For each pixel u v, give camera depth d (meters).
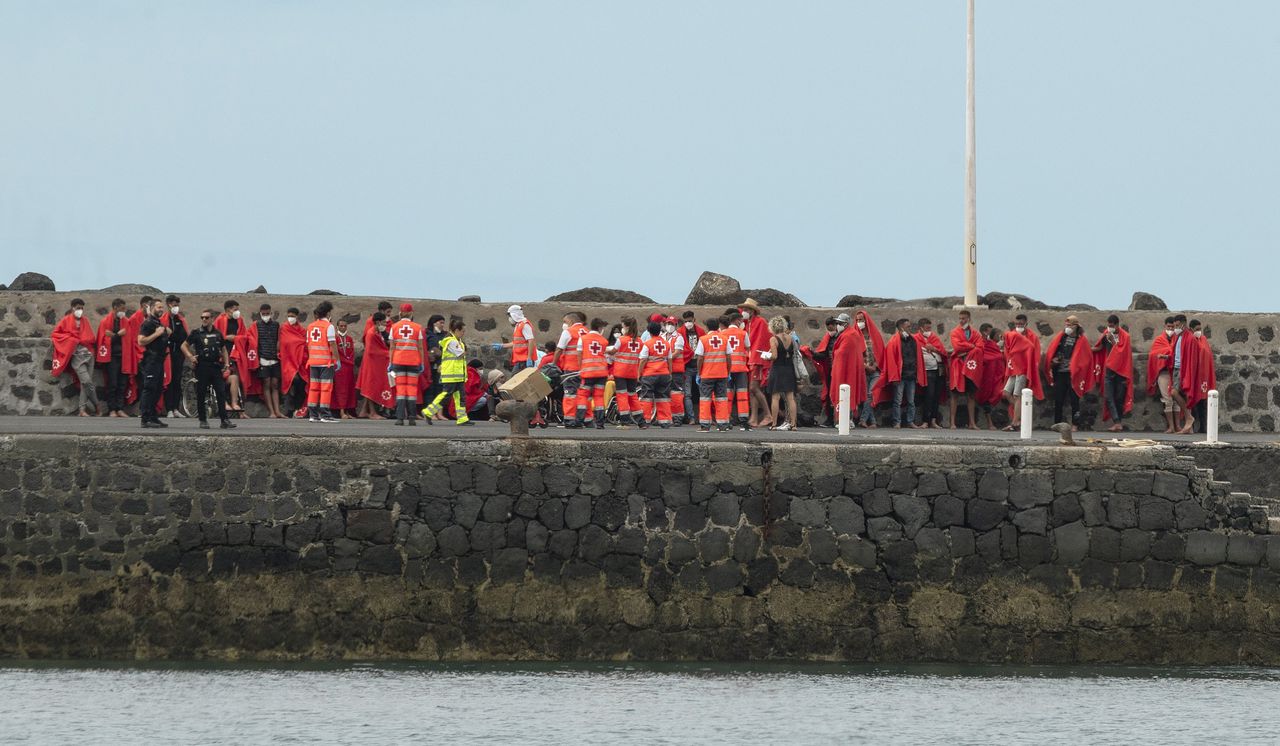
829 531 24.03
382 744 19.69
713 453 23.94
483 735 20.19
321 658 23.61
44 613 23.42
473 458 23.77
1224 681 23.66
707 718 21.16
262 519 23.52
